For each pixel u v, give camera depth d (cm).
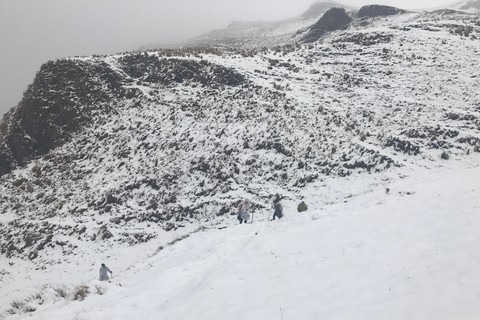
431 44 4222
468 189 1255
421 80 3456
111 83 4156
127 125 3553
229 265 883
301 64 4219
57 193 3139
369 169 2420
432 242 793
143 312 721
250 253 965
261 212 2269
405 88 3369
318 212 1375
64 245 2520
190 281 864
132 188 2845
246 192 2488
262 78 3750
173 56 4384
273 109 3145
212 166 2762
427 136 2611
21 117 4225
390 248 796
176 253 1321
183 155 2972
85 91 4125
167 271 970
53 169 3500
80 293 859
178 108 3525
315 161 2589
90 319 677
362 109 3094
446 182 1419
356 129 2828
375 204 1314
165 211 2559
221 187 2580
